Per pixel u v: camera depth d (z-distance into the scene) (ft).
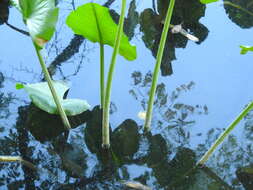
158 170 4.59
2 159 4.57
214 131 4.99
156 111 5.16
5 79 5.39
